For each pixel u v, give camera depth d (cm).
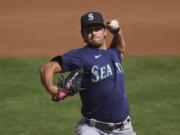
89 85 2191
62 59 2145
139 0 8219
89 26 2191
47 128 3600
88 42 2217
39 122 3712
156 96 4253
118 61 2242
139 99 4188
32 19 7406
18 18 7450
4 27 7081
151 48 6112
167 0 8244
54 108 4003
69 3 8106
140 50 5994
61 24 7169
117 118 2216
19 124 3669
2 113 3888
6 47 6209
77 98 4228
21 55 5722
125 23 7206
